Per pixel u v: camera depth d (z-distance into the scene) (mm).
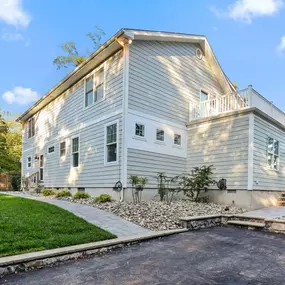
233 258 4035
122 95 8891
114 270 3514
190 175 10141
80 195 9586
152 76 9867
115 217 6469
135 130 9023
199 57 12352
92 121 10430
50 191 11258
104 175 9430
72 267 3645
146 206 7738
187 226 6172
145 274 3365
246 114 9125
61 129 12867
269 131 10125
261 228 6305
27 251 3855
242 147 9117
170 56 10781
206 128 10367
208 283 3096
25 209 6836
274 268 3598
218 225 6969
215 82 13141
